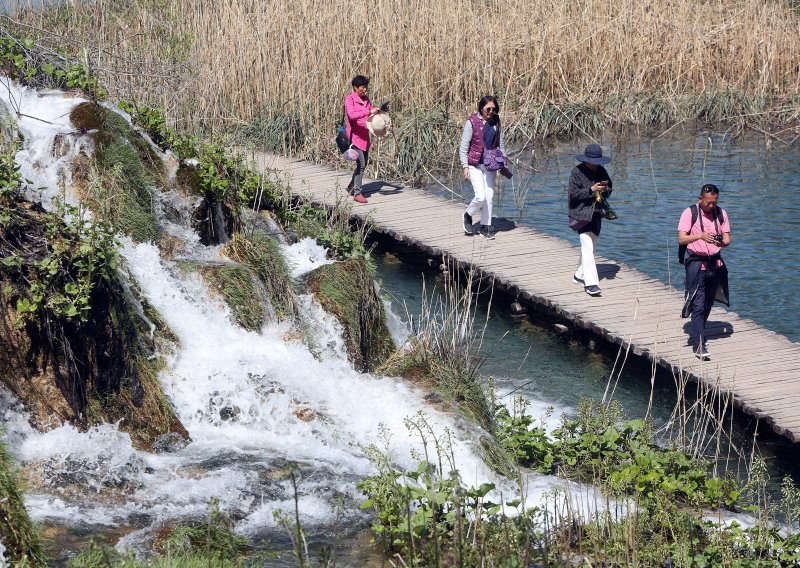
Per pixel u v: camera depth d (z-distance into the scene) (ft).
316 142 63.87
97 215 30.94
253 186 40.11
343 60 65.87
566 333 39.75
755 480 26.09
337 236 40.60
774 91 78.95
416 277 46.73
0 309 25.08
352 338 32.99
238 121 64.39
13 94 36.11
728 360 34.01
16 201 27.81
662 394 34.22
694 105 78.48
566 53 78.07
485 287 45.09
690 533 22.24
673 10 82.64
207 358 29.55
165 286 31.09
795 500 26.40
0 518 18.83
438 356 32.48
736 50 80.84
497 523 22.30
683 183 61.67
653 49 79.77
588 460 27.78
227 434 27.99
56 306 25.67
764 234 51.80
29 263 25.81
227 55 65.21
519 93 75.97
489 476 26.84
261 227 39.01
